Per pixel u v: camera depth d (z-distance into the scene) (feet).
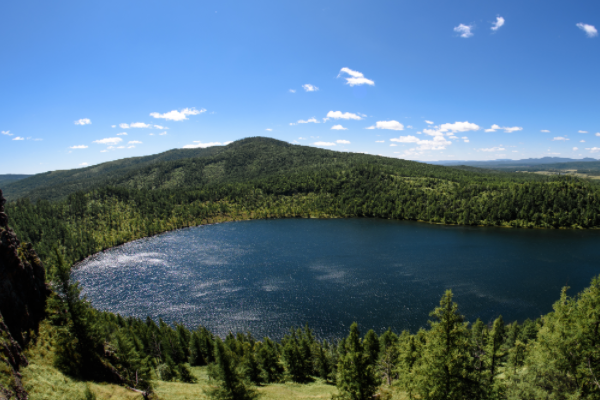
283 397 169.48
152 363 227.40
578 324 111.04
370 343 224.94
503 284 383.04
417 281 399.44
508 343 244.63
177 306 350.64
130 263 517.55
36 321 134.00
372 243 607.78
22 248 143.84
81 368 126.82
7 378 93.35
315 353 242.58
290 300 356.18
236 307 344.28
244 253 558.15
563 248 543.39
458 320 107.96
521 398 111.24
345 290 377.30
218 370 123.65
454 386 102.73
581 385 106.01
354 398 115.75
